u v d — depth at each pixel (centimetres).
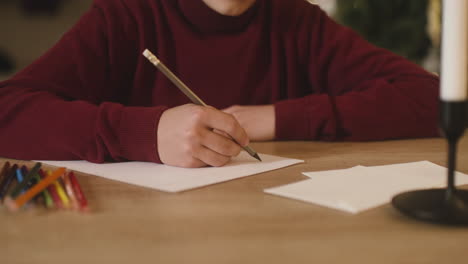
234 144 77
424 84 109
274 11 132
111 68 121
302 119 102
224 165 76
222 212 53
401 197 53
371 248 42
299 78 134
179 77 126
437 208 48
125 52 123
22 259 40
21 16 320
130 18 123
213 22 123
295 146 97
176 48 126
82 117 83
